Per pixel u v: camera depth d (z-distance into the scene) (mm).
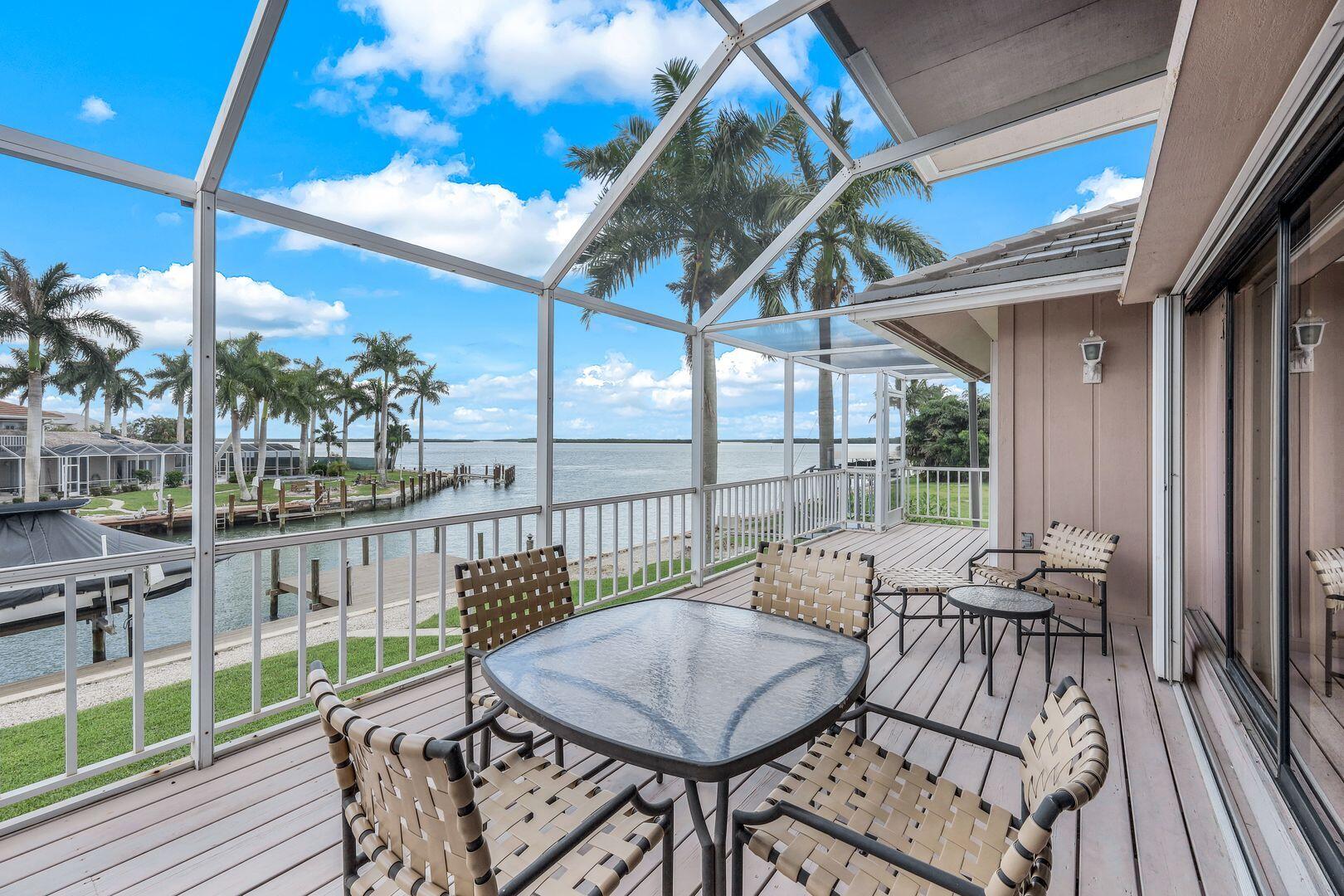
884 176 4262
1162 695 2957
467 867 928
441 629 3268
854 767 1549
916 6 2688
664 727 1344
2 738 2955
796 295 4949
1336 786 1427
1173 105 1301
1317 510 1555
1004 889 859
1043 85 3199
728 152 3812
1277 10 965
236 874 1741
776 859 1253
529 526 13742
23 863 1776
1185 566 3191
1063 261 3447
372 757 988
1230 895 1665
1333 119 1261
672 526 4945
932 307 3953
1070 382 4297
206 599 2318
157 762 2688
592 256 4145
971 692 3016
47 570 1965
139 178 2137
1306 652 1605
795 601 2332
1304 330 1594
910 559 6422
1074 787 854
